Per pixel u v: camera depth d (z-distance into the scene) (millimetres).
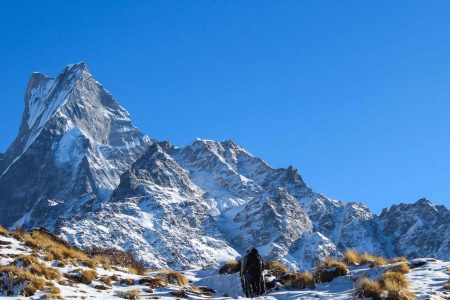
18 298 23672
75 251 36688
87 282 28016
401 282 24484
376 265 29125
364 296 23469
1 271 25406
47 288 25188
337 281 27641
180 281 32344
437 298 22453
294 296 25906
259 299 26062
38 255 30328
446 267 27750
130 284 29328
